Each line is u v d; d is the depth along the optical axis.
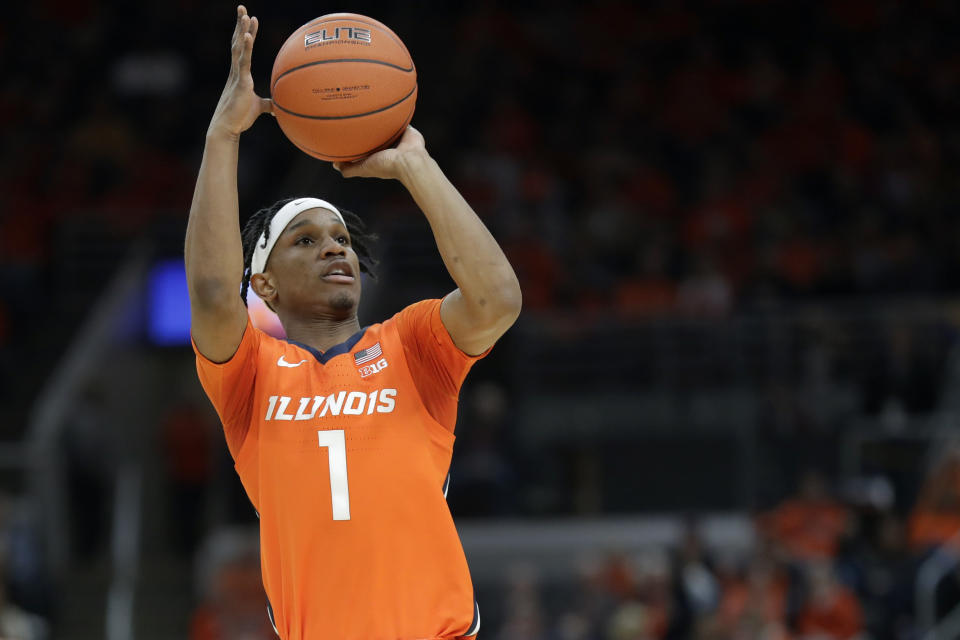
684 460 36.34
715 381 37.12
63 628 34.91
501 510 35.38
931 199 47.81
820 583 27.48
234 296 9.18
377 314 40.53
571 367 38.12
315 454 9.09
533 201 47.59
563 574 34.41
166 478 41.34
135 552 38.47
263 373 9.44
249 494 9.58
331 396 9.23
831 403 36.03
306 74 9.35
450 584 9.04
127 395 43.38
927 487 32.22
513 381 38.62
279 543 9.20
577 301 42.75
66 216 47.81
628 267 44.62
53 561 33.66
